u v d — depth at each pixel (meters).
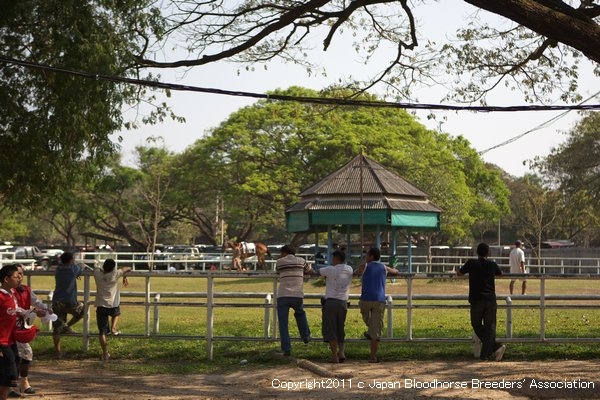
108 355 15.05
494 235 94.44
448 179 55.97
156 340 15.88
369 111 58.31
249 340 15.02
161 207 62.44
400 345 15.33
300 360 14.10
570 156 47.81
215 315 21.12
